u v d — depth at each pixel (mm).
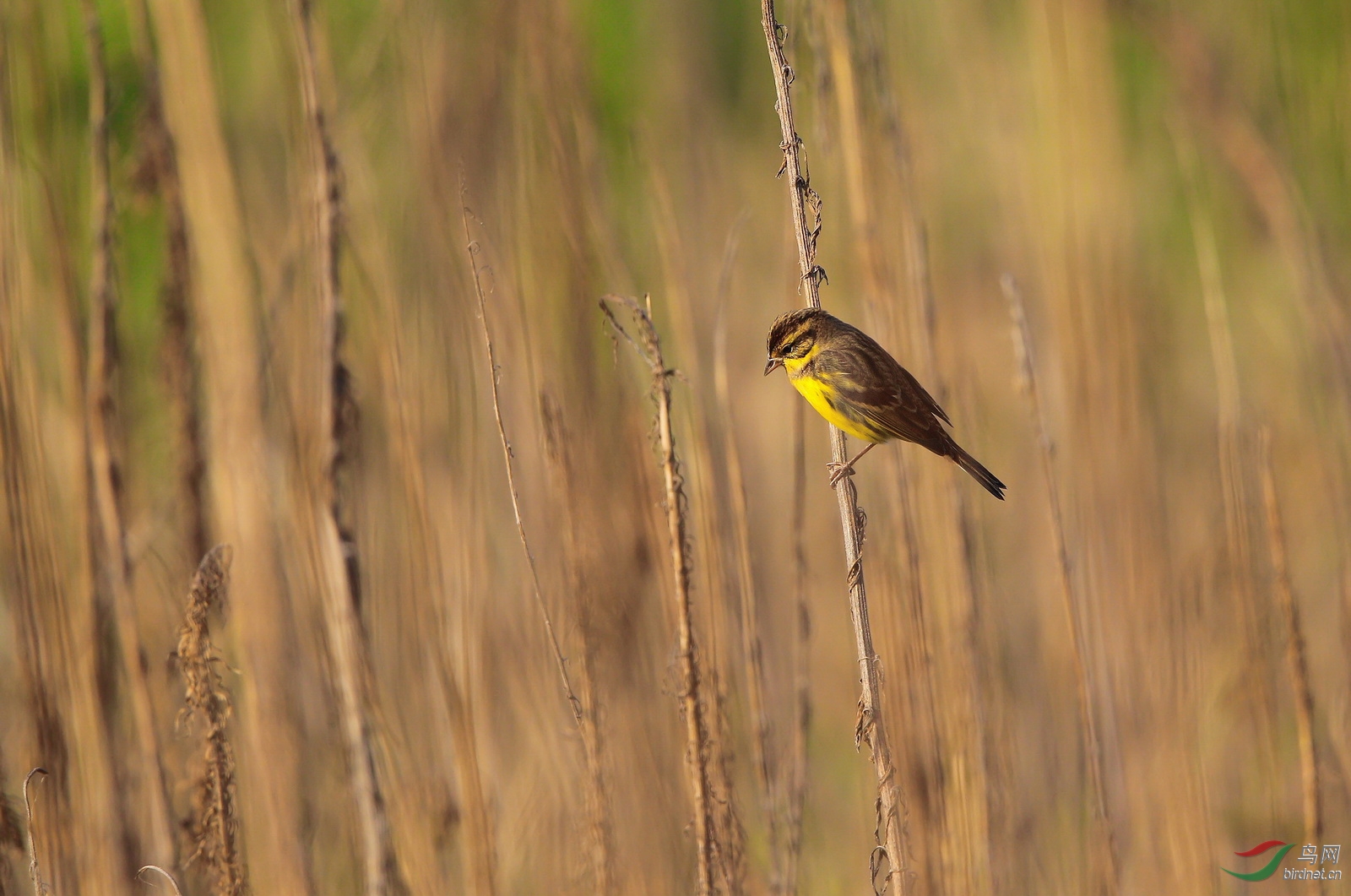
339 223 9812
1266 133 16422
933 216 14828
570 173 11500
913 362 10836
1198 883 10523
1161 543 11867
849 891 11672
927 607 10422
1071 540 12133
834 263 12977
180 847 9703
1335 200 16016
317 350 10578
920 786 10055
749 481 13414
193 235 11062
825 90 10234
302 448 10422
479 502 10688
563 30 11969
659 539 10227
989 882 9859
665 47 19703
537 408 10312
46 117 10617
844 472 8891
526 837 10578
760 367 14531
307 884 10414
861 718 8164
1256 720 10953
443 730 10375
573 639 9328
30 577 9844
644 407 10648
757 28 20469
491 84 12898
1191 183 14969
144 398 12391
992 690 10625
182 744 10492
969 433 12188
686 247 13547
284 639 10852
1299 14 16344
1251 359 15805
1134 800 11273
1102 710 11445
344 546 9672
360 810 9562
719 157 17188
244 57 13094
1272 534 10117
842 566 13945
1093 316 12695
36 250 10969
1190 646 11023
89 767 10039
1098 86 13320
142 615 10859
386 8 12023
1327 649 12305
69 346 10383
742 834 8555
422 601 10055
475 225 11250
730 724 9125
